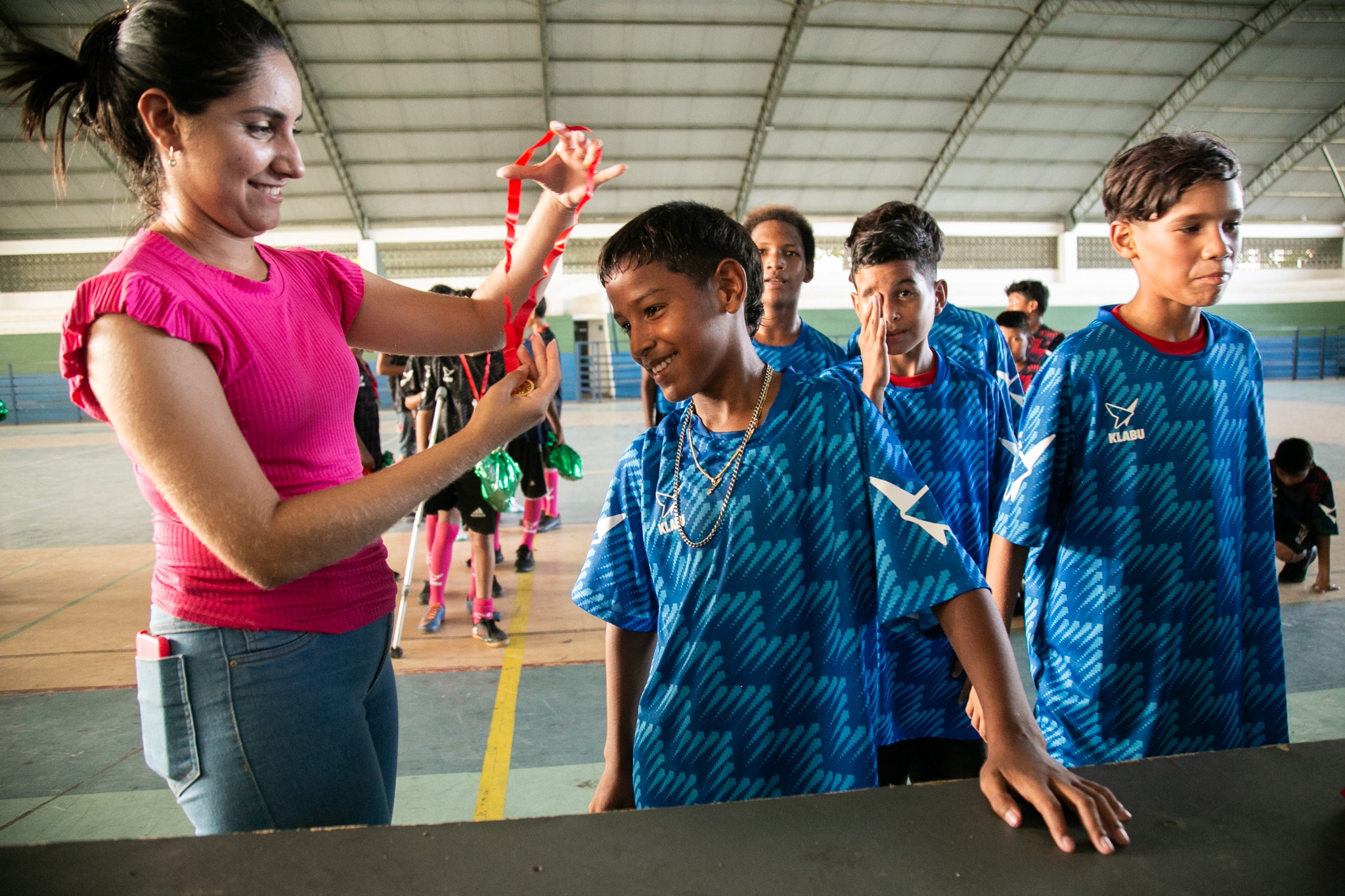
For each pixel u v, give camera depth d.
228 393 1.00
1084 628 1.50
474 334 1.38
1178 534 1.47
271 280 1.10
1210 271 1.36
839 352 2.54
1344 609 3.73
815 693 1.11
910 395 2.04
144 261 0.95
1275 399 14.04
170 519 1.04
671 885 0.74
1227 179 1.34
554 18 15.89
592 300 20.98
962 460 2.07
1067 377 1.48
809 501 1.12
